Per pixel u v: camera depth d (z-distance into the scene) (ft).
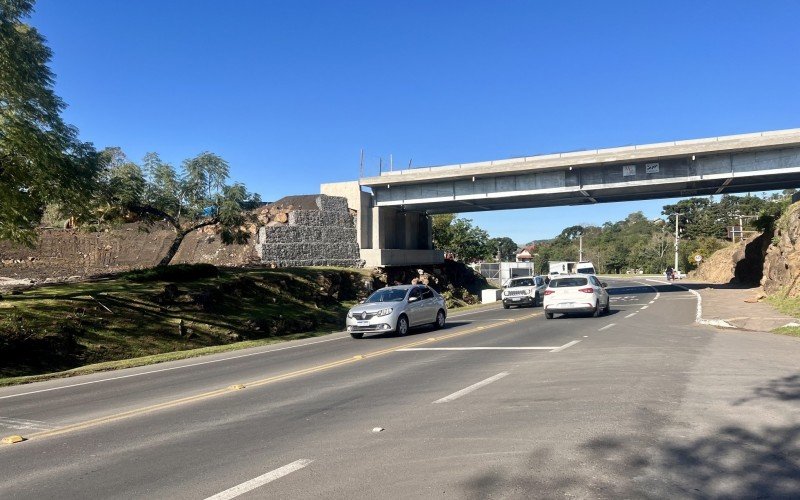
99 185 72.02
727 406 23.76
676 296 115.55
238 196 88.02
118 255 108.37
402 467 17.74
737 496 14.82
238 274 94.07
